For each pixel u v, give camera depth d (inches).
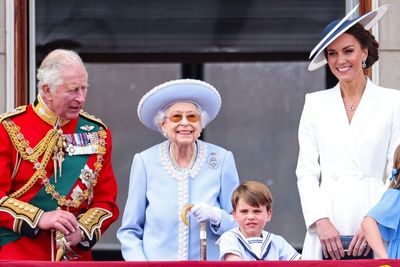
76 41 1354.6
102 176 984.3
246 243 971.9
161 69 1549.0
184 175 999.6
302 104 1551.4
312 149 1038.4
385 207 972.6
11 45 1210.6
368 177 1021.2
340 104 1034.1
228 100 1558.8
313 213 1007.0
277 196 1545.3
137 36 1379.2
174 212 992.2
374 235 963.3
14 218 943.0
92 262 863.7
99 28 1364.4
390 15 1211.2
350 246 990.4
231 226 983.6
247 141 1555.1
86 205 977.5
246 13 1389.0
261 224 973.8
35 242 955.3
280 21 1385.3
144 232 999.0
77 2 1354.6
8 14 1210.0
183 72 1549.0
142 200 1004.6
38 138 964.6
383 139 1024.2
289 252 987.3
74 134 975.6
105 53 1440.7
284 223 1541.6
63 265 863.7
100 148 978.7
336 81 1542.8
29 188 959.6
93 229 959.0
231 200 987.9
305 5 1381.6
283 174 1547.7
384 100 1029.8
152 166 1006.4
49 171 964.0
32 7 1229.7
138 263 864.3
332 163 1026.7
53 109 958.4
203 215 967.0
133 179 1007.0
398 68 1208.2
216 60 1507.1
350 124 1029.2
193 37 1390.3
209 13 1389.0
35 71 1240.8
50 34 1344.7
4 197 949.8
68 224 941.8
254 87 1556.3
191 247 989.8
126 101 1546.5
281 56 1505.9
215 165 1007.6
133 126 1545.3
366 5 1217.4
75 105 950.4
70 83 943.0
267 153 1553.9
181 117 990.4
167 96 991.0
